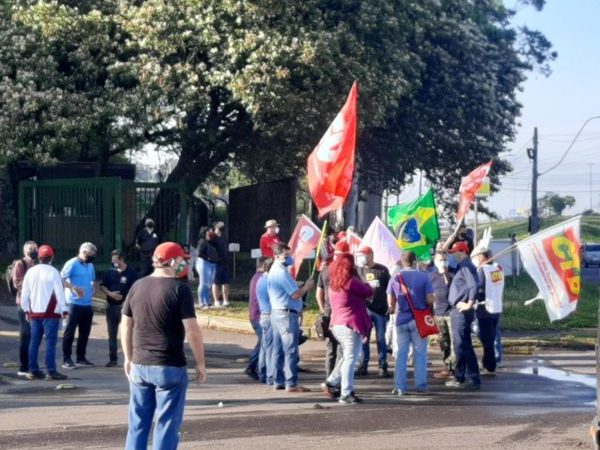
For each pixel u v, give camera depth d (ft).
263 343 44.47
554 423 34.86
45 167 89.15
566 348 59.77
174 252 24.82
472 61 101.91
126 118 83.05
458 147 102.47
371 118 84.74
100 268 82.23
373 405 38.73
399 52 87.92
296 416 36.06
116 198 82.12
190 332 24.26
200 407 38.04
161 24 79.51
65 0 86.69
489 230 54.19
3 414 36.88
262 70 77.77
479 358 53.78
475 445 30.99
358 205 123.44
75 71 84.94
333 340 42.01
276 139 90.58
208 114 88.84
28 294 46.60
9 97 79.56
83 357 52.47
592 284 116.78
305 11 83.82
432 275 47.83
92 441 31.53
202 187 118.01
